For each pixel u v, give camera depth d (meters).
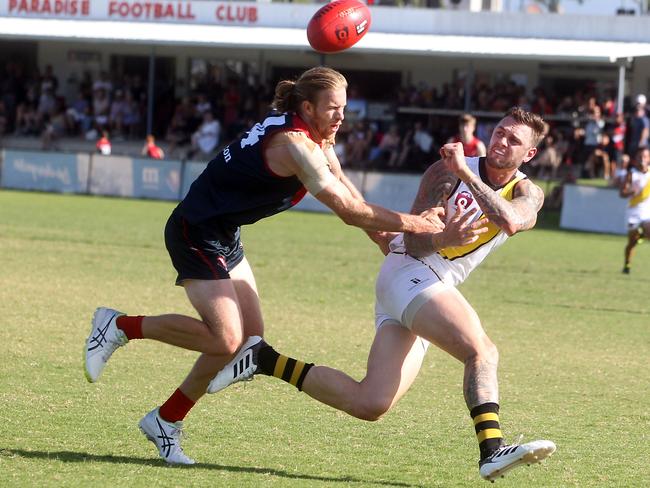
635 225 38.28
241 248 13.83
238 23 79.62
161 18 80.06
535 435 15.84
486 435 12.30
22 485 12.05
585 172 69.19
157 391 17.58
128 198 61.91
